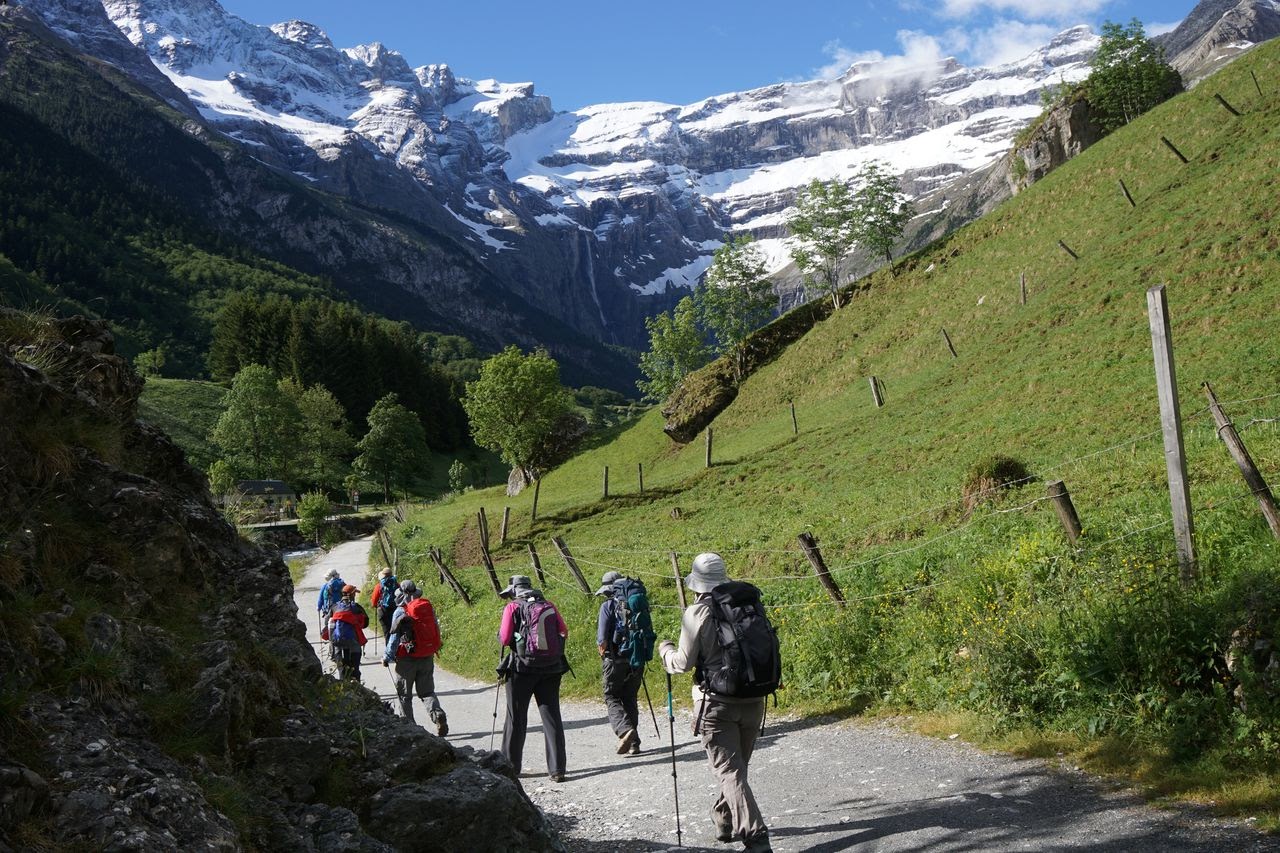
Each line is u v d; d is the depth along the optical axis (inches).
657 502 1784.0
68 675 187.8
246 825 187.6
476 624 1007.0
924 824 261.3
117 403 320.5
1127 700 313.6
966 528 612.7
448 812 218.2
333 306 7859.3
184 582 259.3
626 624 437.4
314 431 5369.1
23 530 215.8
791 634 537.6
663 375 4281.5
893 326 2425.0
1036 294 1855.3
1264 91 2094.0
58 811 154.9
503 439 3361.2
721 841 270.5
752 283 3727.9
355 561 2512.3
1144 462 679.7
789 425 2164.1
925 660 427.5
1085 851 224.2
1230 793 243.8
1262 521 390.0
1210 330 1134.4
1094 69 3585.1
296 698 251.1
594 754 447.8
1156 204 1786.4
